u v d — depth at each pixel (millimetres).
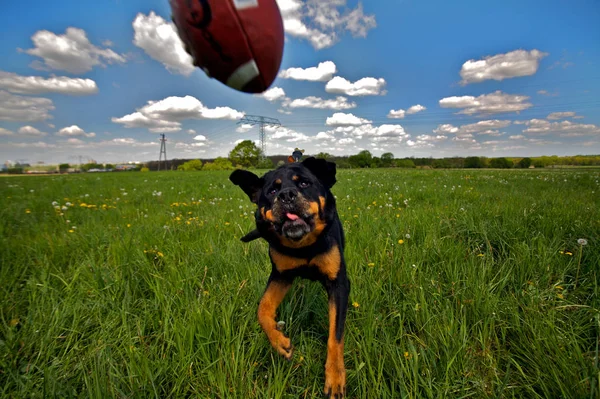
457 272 1264
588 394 690
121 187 5398
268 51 497
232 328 979
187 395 828
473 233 1691
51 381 804
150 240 1728
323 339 1019
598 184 4102
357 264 1382
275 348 874
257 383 842
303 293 1208
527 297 1072
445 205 2621
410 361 811
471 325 988
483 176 6551
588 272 1218
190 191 4602
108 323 1024
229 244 1663
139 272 1373
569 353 810
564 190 3482
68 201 3385
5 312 1104
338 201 2996
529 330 921
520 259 1318
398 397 765
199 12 440
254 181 1181
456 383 796
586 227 1592
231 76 501
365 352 865
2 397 794
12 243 1677
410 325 1038
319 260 961
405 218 2045
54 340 959
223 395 762
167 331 968
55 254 1561
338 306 921
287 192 909
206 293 1155
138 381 813
